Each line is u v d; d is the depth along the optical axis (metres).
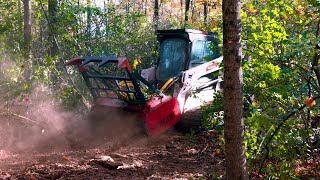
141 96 7.16
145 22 13.99
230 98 3.46
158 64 8.90
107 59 7.17
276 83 4.59
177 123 7.94
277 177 4.42
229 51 3.41
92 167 5.40
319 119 4.50
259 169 4.36
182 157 6.11
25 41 10.14
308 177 4.17
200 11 20.88
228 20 3.39
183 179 4.87
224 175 4.84
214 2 14.66
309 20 4.83
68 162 5.68
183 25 16.22
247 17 5.30
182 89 7.90
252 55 4.84
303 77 4.25
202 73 8.31
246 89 4.70
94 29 12.69
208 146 6.71
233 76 3.43
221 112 5.99
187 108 8.02
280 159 4.34
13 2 12.92
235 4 3.36
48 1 11.51
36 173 5.07
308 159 4.61
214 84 8.70
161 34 8.81
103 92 8.23
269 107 4.57
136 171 5.25
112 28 12.20
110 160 5.68
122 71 11.49
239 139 3.51
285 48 4.82
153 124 7.26
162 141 7.15
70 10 11.40
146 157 6.11
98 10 11.92
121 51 12.91
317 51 4.20
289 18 5.13
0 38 9.37
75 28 11.44
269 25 4.97
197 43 8.60
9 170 5.28
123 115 7.52
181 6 24.58
